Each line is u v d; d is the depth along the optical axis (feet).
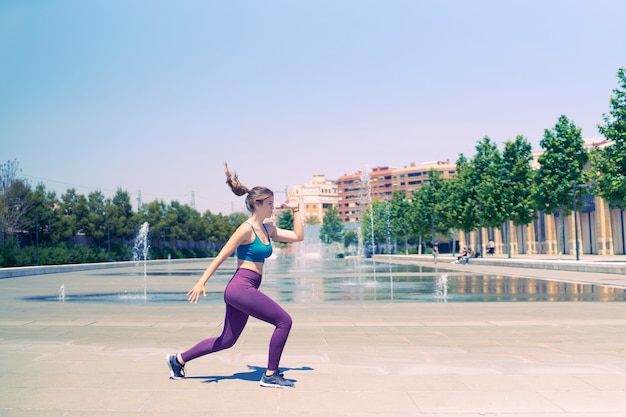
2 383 17.37
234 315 17.19
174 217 254.88
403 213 289.74
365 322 33.45
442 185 240.12
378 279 87.45
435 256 160.76
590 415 13.84
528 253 253.65
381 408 14.42
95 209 197.98
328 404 14.80
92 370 19.40
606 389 16.38
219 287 72.38
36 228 155.94
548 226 234.99
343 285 73.51
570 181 128.88
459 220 183.42
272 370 16.74
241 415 13.80
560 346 24.43
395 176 581.53
